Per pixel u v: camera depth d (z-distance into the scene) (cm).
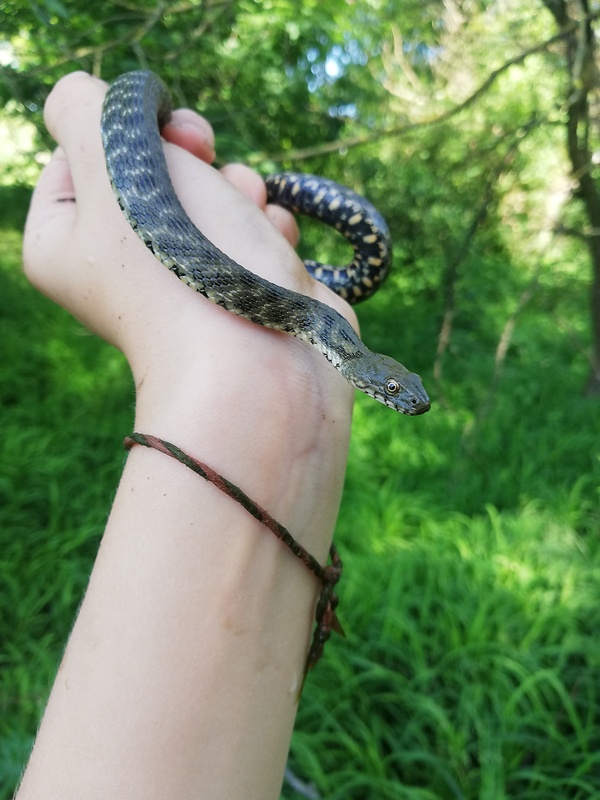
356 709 40
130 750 12
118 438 67
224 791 13
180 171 22
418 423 76
